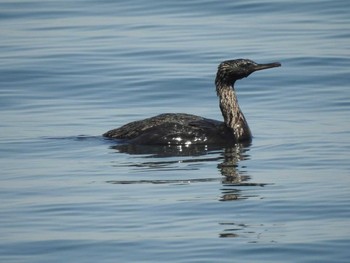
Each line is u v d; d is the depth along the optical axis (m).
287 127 20.23
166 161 18.08
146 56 25.55
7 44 27.09
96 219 14.73
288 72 24.17
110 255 13.33
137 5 30.69
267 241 13.69
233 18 28.94
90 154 18.56
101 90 23.28
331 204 15.13
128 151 18.80
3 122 20.97
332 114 21.02
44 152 18.75
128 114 21.58
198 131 19.41
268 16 28.98
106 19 29.30
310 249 13.38
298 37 26.81
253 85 23.50
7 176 17.14
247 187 16.17
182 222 14.53
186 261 13.02
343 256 13.12
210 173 17.14
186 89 23.30
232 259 13.10
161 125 19.59
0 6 31.09
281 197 15.55
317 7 29.62
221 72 19.95
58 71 24.56
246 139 19.53
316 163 17.52
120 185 16.44
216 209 15.06
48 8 30.77
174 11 29.86
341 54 25.22
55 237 14.02
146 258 13.20
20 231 14.30
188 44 26.44
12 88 23.59
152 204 15.36
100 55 25.77
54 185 16.52
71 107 22.11
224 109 19.78
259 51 25.67
